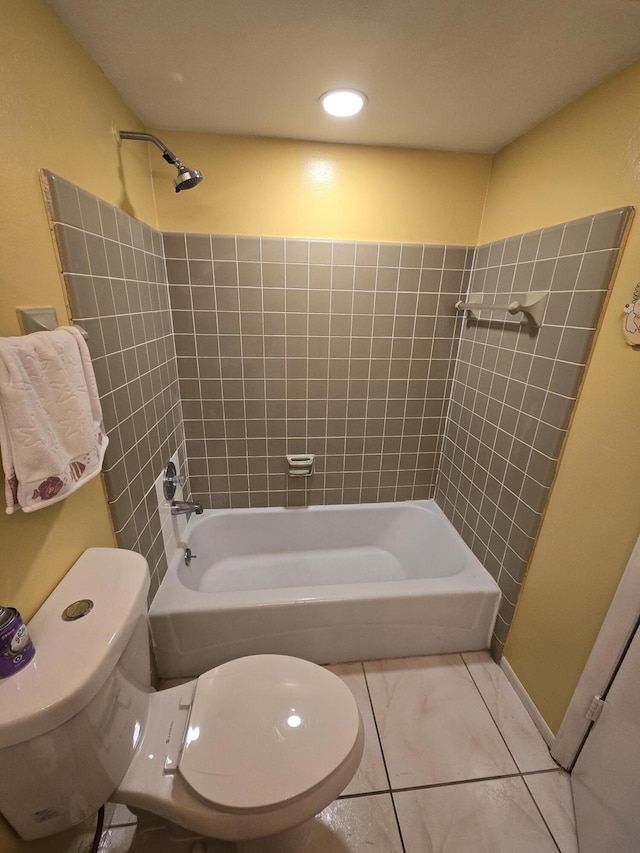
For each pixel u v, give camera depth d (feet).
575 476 3.70
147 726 3.02
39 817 2.25
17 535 2.37
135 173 4.24
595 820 3.17
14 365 2.05
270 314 5.56
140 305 4.23
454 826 3.43
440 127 4.40
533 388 4.23
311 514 6.73
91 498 3.23
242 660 3.43
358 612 4.71
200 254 5.16
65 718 2.07
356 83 3.58
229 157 4.81
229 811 2.50
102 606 2.59
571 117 3.70
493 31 2.85
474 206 5.38
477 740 4.12
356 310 5.69
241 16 2.74
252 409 6.07
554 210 3.98
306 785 2.57
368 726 4.24
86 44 3.06
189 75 3.49
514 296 4.60
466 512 5.86
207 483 6.44
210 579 6.26
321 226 5.24
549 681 4.07
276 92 3.76
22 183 2.40
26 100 2.42
